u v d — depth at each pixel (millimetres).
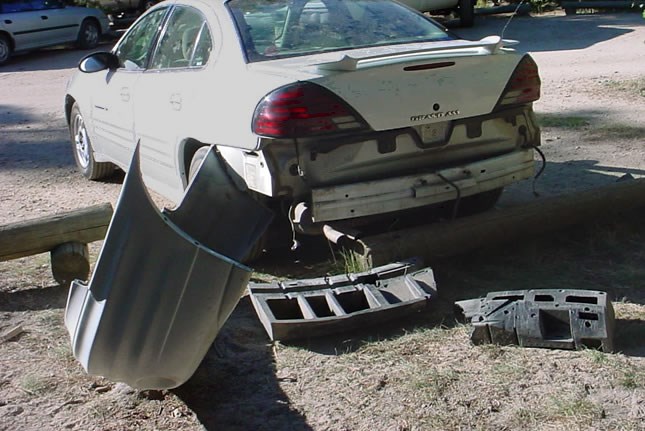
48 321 4812
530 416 3561
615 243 5438
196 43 5695
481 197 5852
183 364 3533
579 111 9867
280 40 5340
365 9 5742
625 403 3619
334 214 4734
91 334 3395
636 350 4055
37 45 18797
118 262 3318
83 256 5301
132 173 3246
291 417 3695
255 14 5496
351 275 4777
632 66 12477
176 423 3703
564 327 4164
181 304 3398
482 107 5027
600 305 4047
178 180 5812
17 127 11312
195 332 3467
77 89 7699
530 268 5145
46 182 8164
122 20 22062
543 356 4051
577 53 14141
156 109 5996
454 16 19906
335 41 5418
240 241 4379
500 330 4160
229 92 5102
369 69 4699
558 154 8023
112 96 6816
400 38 5547
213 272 3395
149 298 3367
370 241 4930
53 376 4160
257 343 4391
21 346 4504
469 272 5125
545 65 13234
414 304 4465
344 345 4320
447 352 4160
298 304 4586
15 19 18250
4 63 18172
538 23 18391
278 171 4684
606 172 7258
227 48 5320
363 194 4777
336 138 4684
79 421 3746
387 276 4797
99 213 5332
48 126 11281
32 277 5516
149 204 3281
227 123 5035
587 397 3682
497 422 3541
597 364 3936
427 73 4836
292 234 5414
